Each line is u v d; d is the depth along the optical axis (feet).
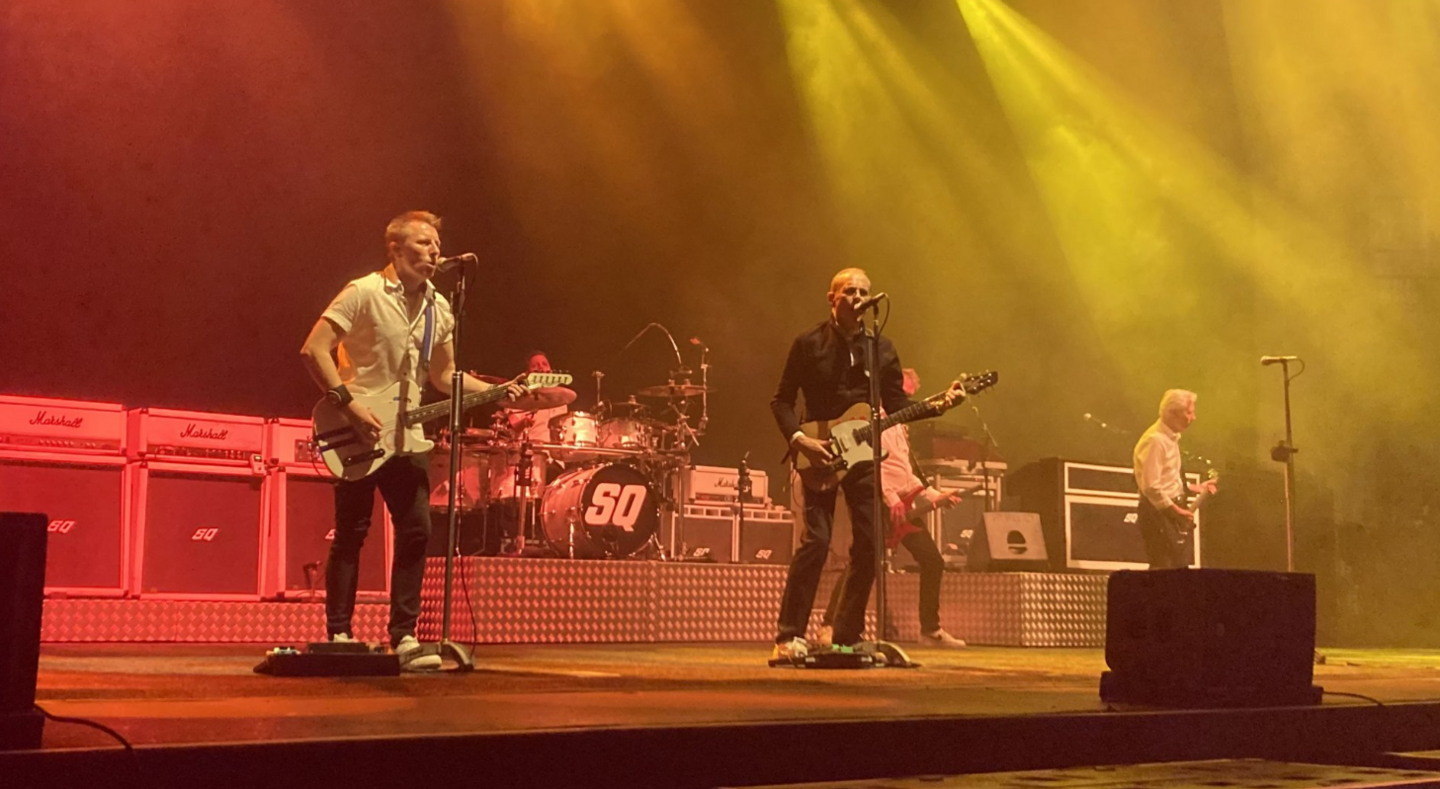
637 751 8.17
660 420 34.32
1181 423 25.18
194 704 9.37
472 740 7.63
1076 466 28.30
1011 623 25.41
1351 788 9.04
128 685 11.27
